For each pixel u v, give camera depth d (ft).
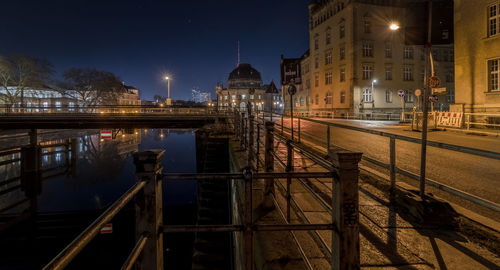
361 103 118.62
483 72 51.11
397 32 122.42
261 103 324.80
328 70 135.44
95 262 48.88
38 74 171.83
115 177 126.93
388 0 120.16
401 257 8.20
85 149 155.33
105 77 221.87
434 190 15.92
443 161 24.56
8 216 67.26
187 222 68.95
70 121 79.51
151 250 5.40
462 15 55.01
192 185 124.47
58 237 56.29
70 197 92.89
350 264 5.41
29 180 83.71
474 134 44.42
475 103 52.47
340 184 5.41
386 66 122.01
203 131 49.65
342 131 50.67
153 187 5.41
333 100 131.75
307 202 12.62
